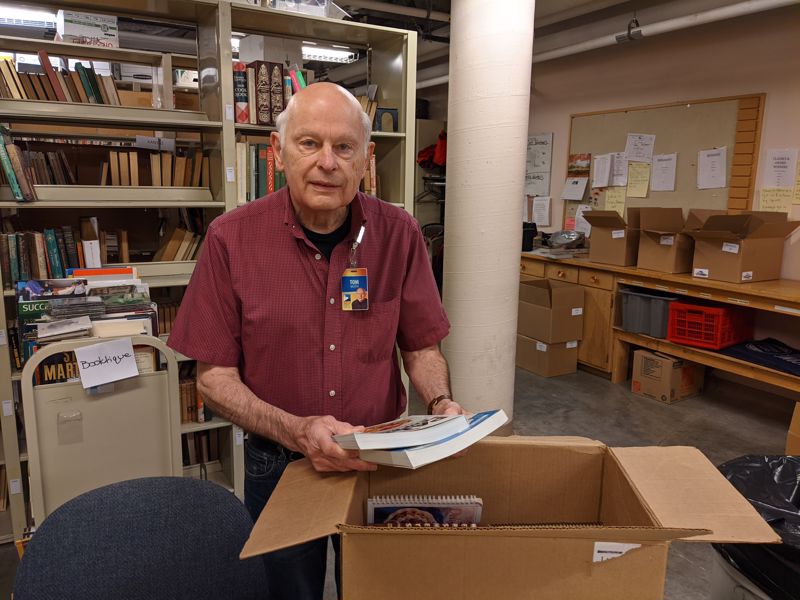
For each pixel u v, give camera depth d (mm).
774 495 1256
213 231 1220
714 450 3270
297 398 1275
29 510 2480
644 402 3992
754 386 4145
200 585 1046
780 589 1126
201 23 2627
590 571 754
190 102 3197
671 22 3990
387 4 4855
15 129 2660
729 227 3514
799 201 3742
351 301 1243
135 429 2072
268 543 760
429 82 6516
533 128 5832
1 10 4105
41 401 1918
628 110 4809
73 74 2463
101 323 2010
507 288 2818
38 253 2428
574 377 4523
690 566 2258
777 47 3783
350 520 866
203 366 1273
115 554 1008
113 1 2416
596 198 5207
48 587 948
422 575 765
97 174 2805
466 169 2705
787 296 3207
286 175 1169
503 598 768
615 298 4289
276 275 1221
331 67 7883
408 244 1337
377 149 3049
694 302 3887
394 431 912
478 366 2848
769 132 3873
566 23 5062
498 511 1060
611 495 975
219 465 2912
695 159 4328
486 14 2555
